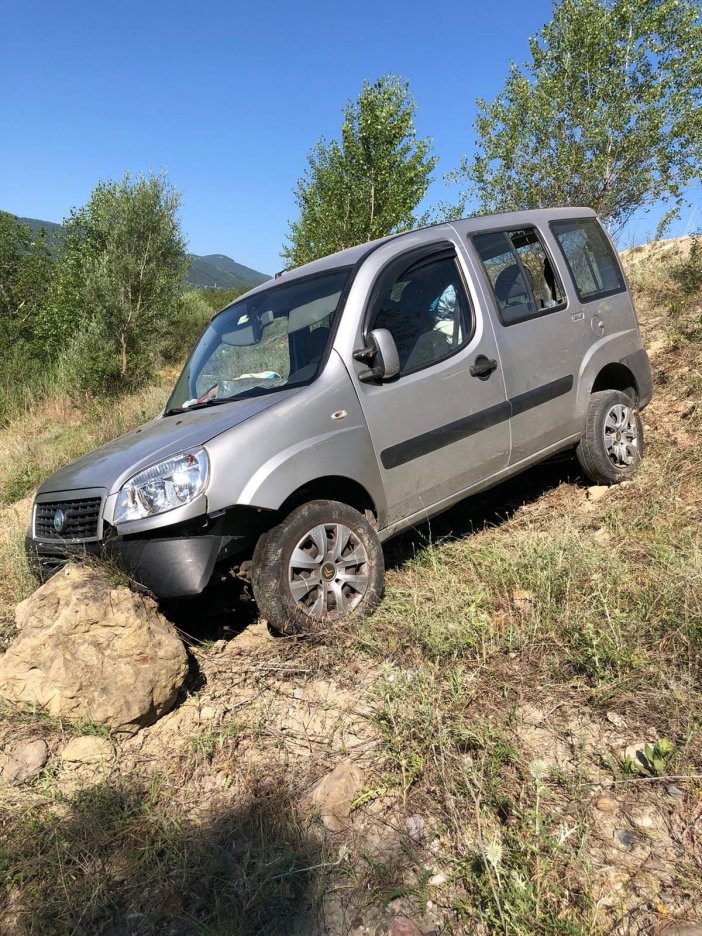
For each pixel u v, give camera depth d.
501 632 3.52
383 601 3.94
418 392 4.14
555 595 3.71
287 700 3.30
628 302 5.63
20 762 3.01
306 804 2.59
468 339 4.45
